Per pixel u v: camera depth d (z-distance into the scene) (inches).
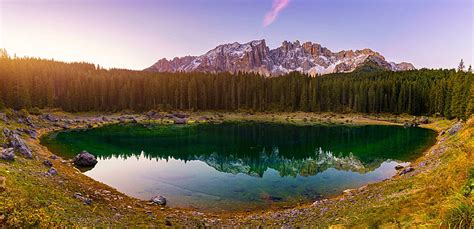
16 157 1430.9
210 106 6195.9
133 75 6560.0
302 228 869.2
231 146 2930.6
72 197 1063.0
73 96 5034.5
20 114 3516.2
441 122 4276.6
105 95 5442.9
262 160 2285.9
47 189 1015.0
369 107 5816.9
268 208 1256.2
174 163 2159.2
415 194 780.0
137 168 1972.2
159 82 6058.1
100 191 1337.4
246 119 5506.9
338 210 1016.9
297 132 3976.4
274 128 4419.3
